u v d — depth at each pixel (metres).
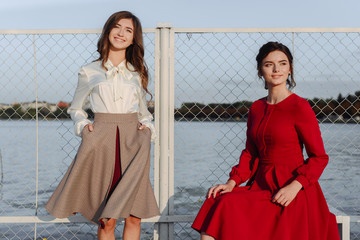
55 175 8.58
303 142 2.41
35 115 3.13
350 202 5.58
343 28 3.06
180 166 9.65
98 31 3.06
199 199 5.44
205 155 11.98
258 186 2.50
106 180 2.56
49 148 13.99
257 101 2.63
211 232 2.18
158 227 3.10
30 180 7.86
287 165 2.40
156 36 3.06
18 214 4.97
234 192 2.31
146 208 2.63
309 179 2.29
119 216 2.44
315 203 2.34
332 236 2.34
